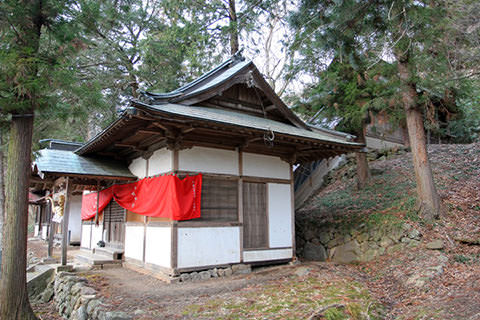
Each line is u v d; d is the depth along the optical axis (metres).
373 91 9.80
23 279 5.70
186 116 6.04
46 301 7.75
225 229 7.84
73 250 13.37
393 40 7.50
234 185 8.22
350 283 6.51
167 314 4.80
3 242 5.66
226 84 8.30
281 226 8.98
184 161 7.41
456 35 7.05
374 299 5.66
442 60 7.41
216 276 7.41
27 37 5.96
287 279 6.99
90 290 6.12
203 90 7.80
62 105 7.45
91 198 12.03
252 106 9.34
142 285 6.68
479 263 6.19
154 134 7.68
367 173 12.06
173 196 7.06
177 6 14.93
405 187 10.55
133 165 9.60
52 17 6.28
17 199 5.73
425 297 5.53
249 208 8.44
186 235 7.21
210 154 7.88
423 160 8.20
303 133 8.79
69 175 8.43
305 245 10.64
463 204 8.27
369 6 7.09
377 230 8.49
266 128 7.19
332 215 10.49
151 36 15.88
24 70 5.37
